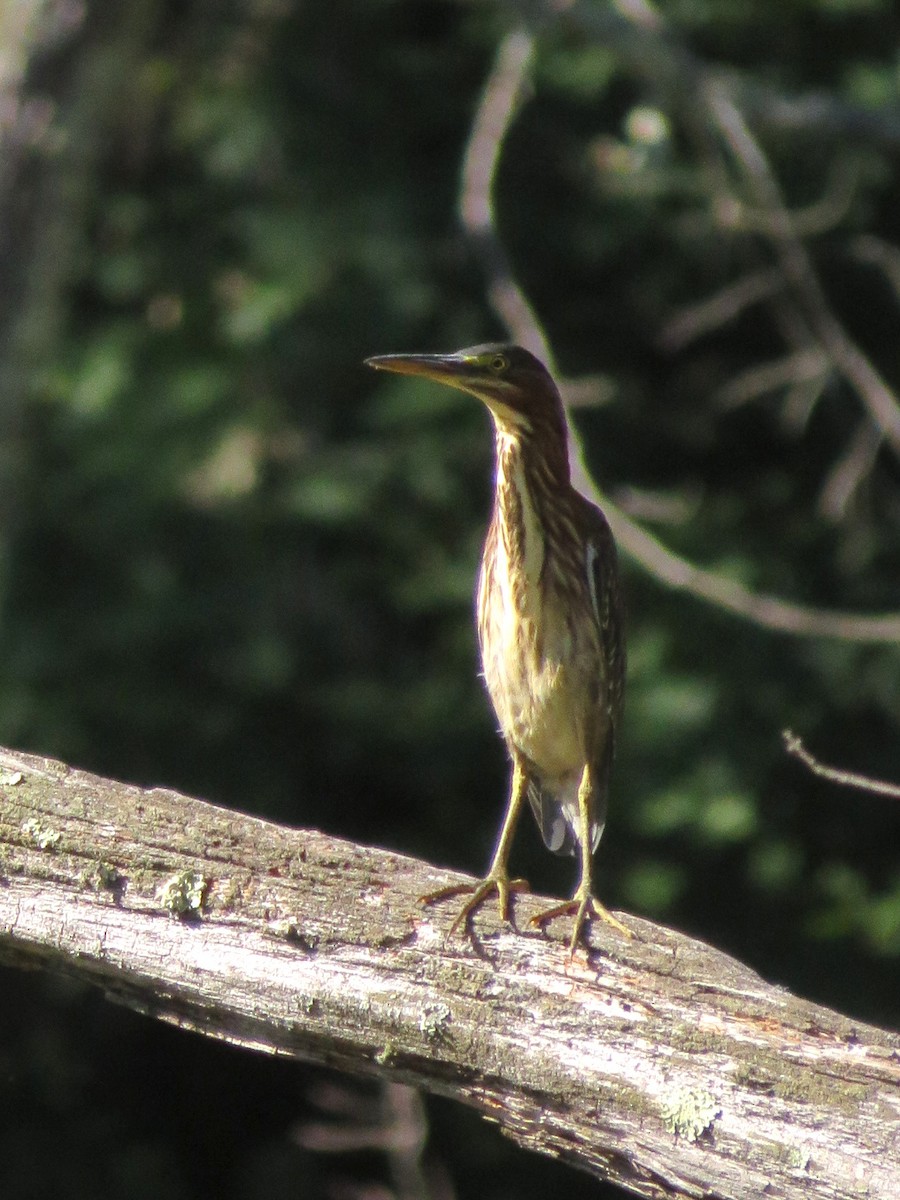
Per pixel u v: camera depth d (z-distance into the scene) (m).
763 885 15.97
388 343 16.44
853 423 17.31
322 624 16.45
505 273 11.27
